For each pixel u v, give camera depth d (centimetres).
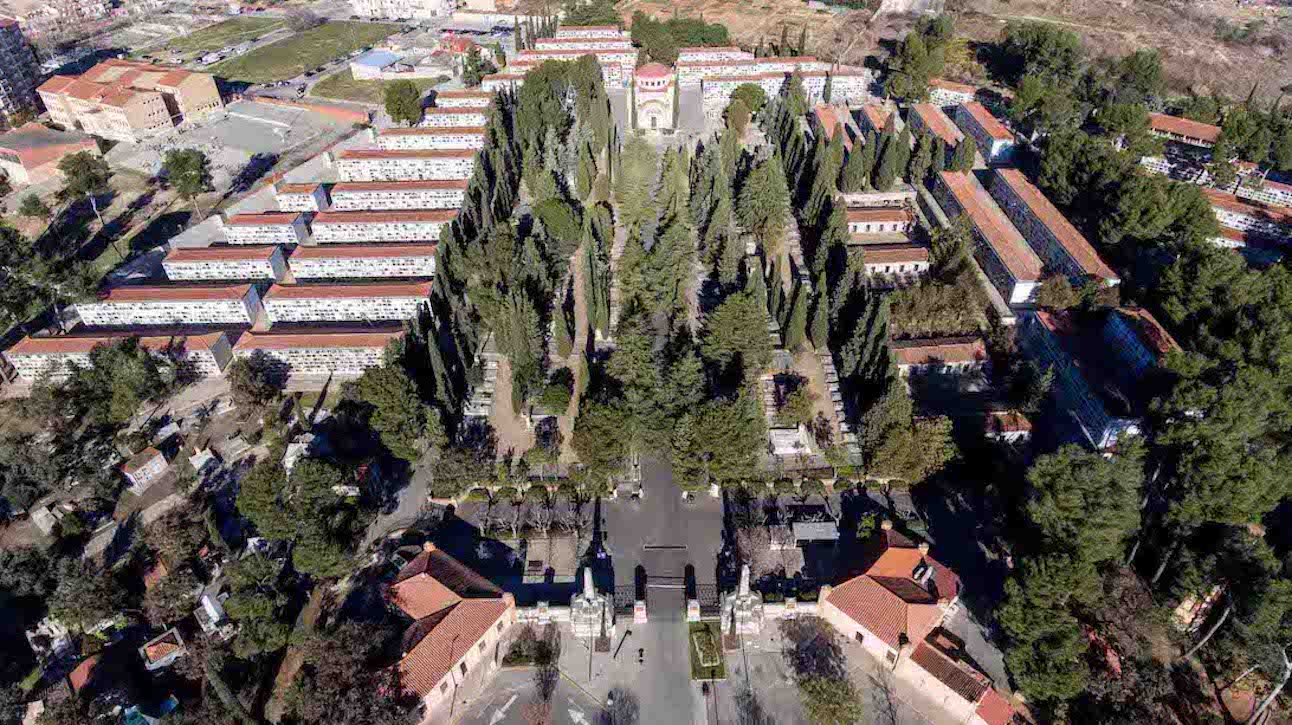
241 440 12706
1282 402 9794
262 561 9481
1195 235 14038
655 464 12106
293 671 9369
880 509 11256
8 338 14975
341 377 14038
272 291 15038
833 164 18025
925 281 15100
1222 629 9075
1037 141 19938
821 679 8831
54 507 11450
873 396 12419
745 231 16888
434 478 11250
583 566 10500
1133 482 8988
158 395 13412
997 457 11756
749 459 11056
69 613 9406
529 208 18438
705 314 14638
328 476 10056
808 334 14075
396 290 14938
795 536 10694
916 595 9338
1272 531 10400
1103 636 9169
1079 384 12294
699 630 9675
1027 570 8619
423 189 18488
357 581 10412
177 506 11606
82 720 8262
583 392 12475
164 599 9700
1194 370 10619
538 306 14662
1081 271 14112
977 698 8519
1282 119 18562
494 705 9000
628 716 8888
